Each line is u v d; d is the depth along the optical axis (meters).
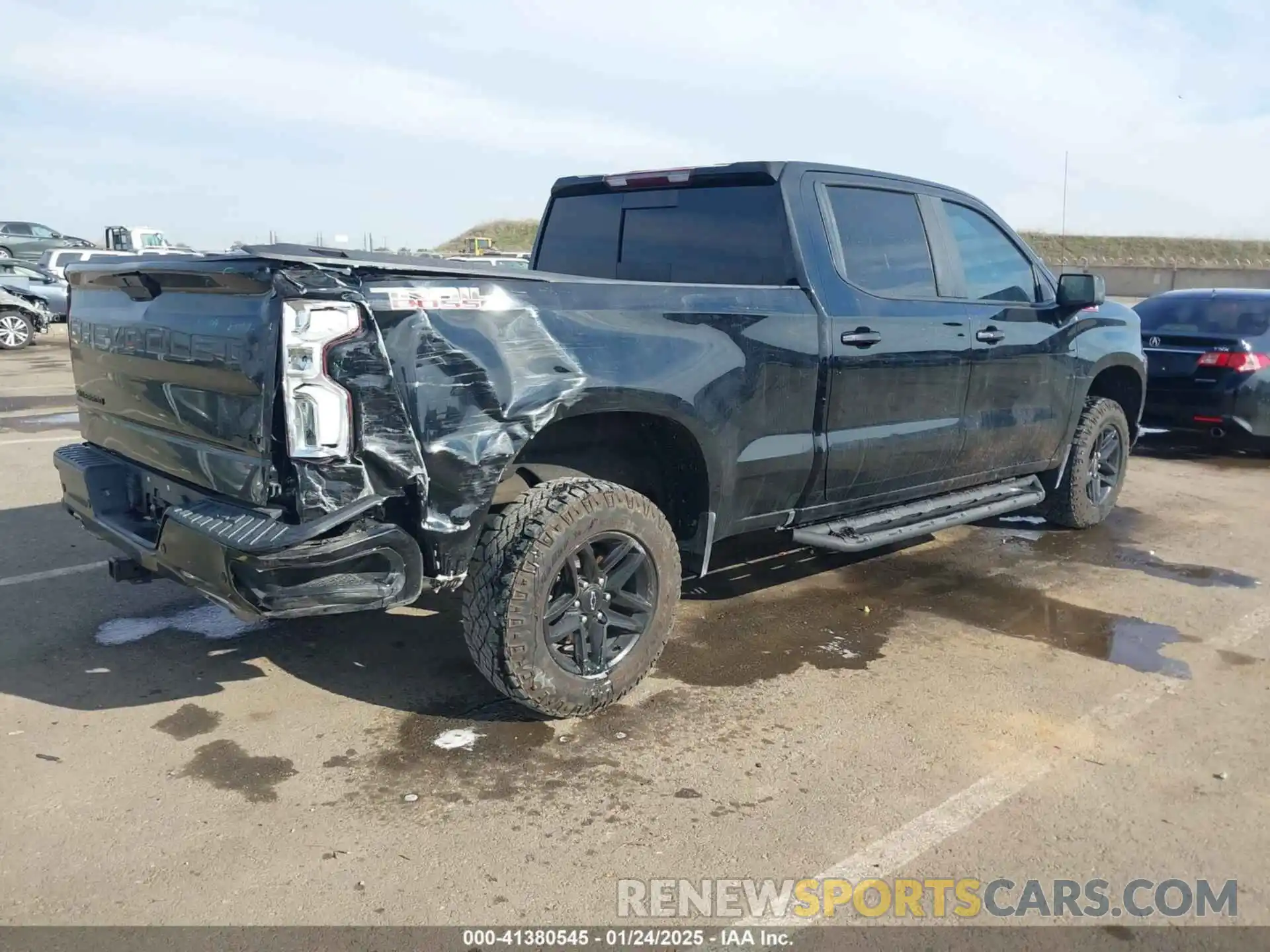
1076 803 3.00
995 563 5.53
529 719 3.50
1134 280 34.41
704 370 3.60
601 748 3.30
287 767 3.14
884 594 4.97
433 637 4.25
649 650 3.60
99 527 3.60
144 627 4.29
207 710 3.53
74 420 9.70
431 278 2.96
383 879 2.57
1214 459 8.92
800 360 3.98
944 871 2.66
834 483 4.30
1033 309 5.26
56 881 2.54
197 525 2.93
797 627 4.49
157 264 3.15
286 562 2.74
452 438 2.96
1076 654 4.20
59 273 20.97
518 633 3.19
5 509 6.13
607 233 4.81
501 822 2.85
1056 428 5.61
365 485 2.84
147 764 3.14
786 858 2.70
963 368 4.77
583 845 2.74
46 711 3.50
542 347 3.17
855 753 3.29
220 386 2.97
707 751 3.29
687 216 4.46
